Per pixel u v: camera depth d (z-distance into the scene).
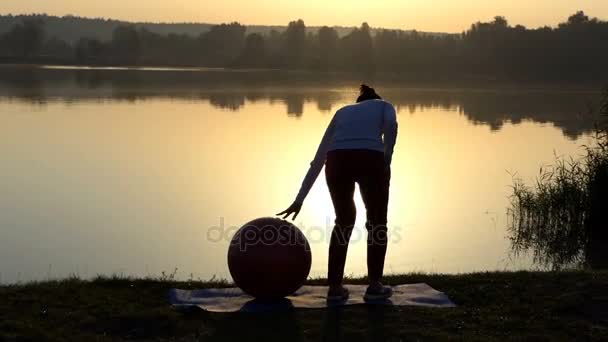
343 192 6.26
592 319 6.05
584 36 120.06
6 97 51.41
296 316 6.02
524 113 46.72
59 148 25.75
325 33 150.88
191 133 31.94
